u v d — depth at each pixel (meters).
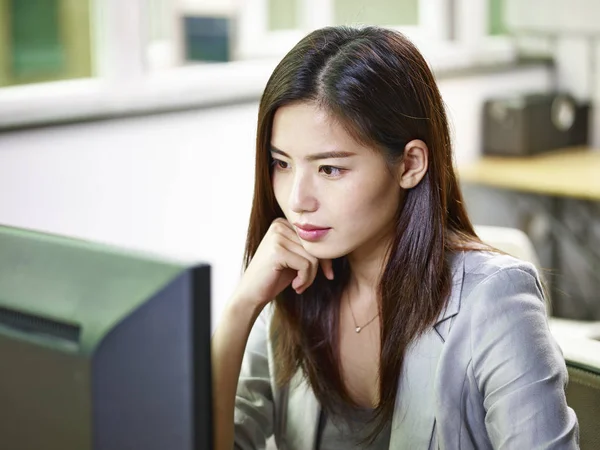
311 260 1.82
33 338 1.11
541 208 6.44
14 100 4.21
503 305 1.76
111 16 4.55
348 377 1.99
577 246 6.44
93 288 1.09
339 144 1.65
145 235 4.72
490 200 6.25
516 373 1.70
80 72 4.61
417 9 6.26
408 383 1.84
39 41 4.48
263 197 1.84
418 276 1.80
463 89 6.15
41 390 1.11
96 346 1.06
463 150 6.17
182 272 1.04
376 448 1.94
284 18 5.71
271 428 2.07
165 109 4.74
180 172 4.84
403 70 1.71
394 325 1.82
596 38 6.39
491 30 6.48
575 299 6.46
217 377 1.72
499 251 1.88
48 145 4.30
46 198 4.31
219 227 5.05
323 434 2.00
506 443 1.68
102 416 1.07
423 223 1.79
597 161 5.98
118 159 4.58
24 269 1.15
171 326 1.04
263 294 1.81
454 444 1.78
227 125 5.04
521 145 6.07
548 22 6.26
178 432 1.06
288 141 1.68
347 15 5.82
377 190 1.70
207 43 5.36
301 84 1.65
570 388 2.12
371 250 1.89
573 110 6.31
